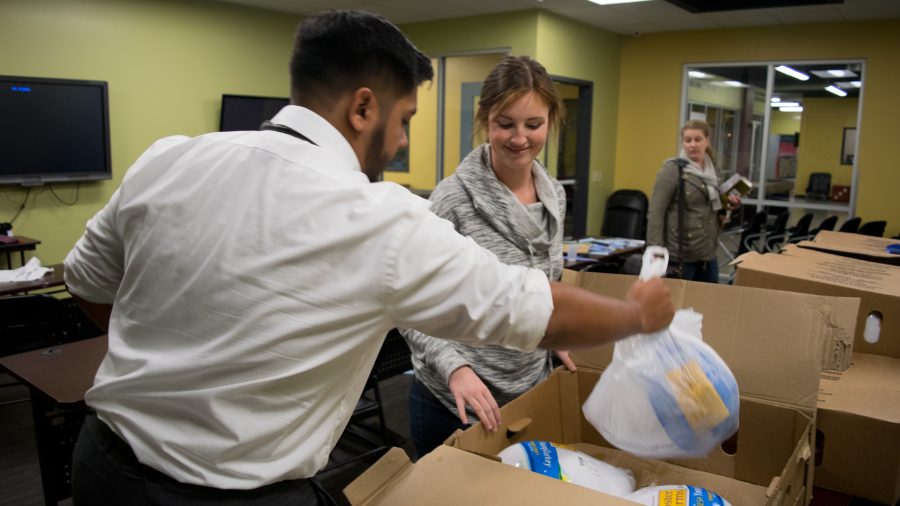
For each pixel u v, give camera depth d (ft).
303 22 2.73
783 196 24.21
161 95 18.66
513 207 4.83
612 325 2.62
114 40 17.44
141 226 2.60
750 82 24.12
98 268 3.08
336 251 2.31
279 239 2.32
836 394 4.00
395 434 10.77
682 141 13.26
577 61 23.40
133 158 18.22
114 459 2.68
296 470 2.54
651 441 3.27
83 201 17.34
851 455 3.77
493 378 4.75
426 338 4.57
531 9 21.11
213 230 2.40
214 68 19.92
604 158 26.18
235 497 2.44
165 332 2.51
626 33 25.55
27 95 15.65
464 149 23.97
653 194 13.11
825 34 22.38
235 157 2.51
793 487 3.14
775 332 3.80
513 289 2.46
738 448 3.97
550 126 5.09
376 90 2.64
